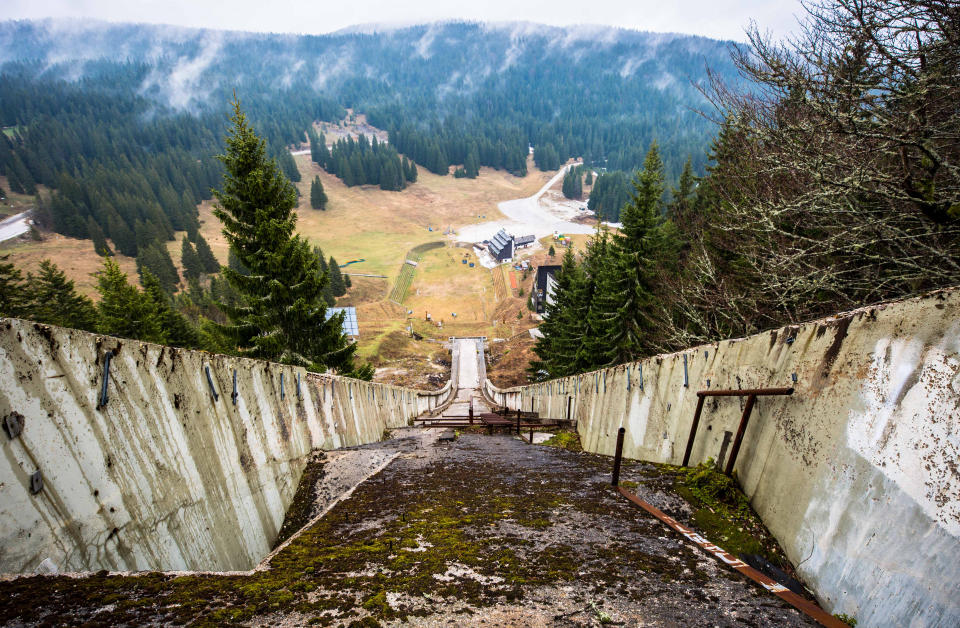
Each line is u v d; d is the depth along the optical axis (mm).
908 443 2164
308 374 6039
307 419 5781
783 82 5020
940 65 3979
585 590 2105
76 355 2328
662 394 5500
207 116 189750
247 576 2172
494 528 3055
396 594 2004
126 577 2021
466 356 50781
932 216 4457
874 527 2215
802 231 7066
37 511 1998
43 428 2100
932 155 3990
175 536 2791
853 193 5047
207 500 3213
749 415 3572
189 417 3201
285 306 13406
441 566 2355
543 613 1871
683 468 4250
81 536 2176
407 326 61438
